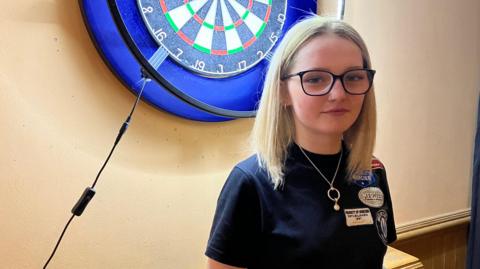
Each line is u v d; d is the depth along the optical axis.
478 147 1.68
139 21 0.93
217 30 1.04
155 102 0.99
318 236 0.67
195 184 1.10
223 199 0.72
